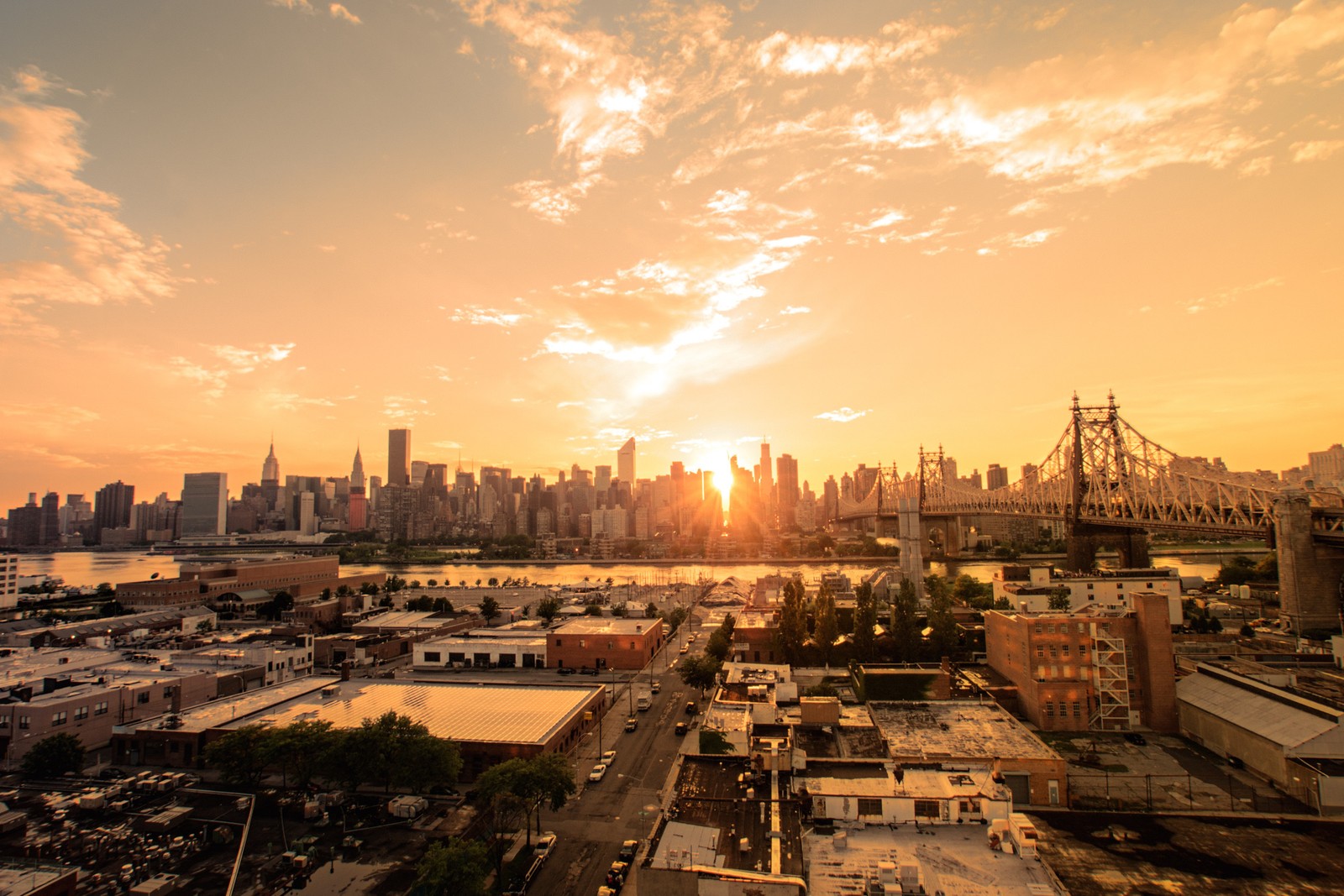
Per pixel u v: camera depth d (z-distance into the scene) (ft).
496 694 423.64
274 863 250.16
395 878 240.53
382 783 314.96
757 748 256.73
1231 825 190.60
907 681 375.04
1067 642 378.53
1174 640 539.29
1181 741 352.90
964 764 260.01
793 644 523.29
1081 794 290.56
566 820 288.30
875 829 185.47
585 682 532.32
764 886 151.43
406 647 650.02
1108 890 164.25
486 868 225.76
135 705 405.39
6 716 362.94
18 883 203.10
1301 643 501.56
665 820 194.29
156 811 292.81
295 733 310.45
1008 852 173.06
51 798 303.07
